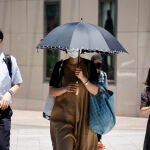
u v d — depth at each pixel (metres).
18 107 39.34
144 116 34.88
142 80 34.88
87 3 36.50
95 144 13.34
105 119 12.86
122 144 23.52
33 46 38.59
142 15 34.84
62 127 12.77
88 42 11.98
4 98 13.45
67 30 12.42
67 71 12.99
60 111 12.92
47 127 29.44
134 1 35.03
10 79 13.78
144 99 14.32
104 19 36.34
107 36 12.45
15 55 39.31
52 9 38.09
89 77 12.91
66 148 12.55
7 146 13.52
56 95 12.80
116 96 35.69
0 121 13.48
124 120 33.28
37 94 38.50
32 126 29.78
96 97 12.88
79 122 12.99
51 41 12.31
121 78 35.53
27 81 38.88
